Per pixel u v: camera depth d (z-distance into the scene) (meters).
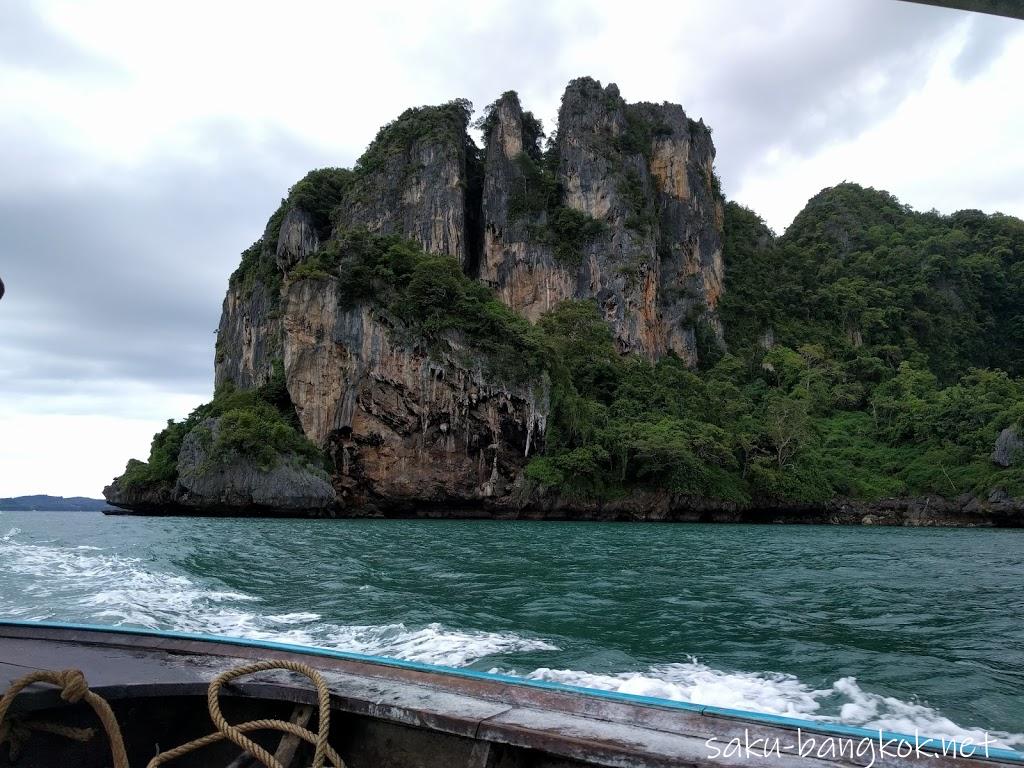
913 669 8.04
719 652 8.78
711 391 80.50
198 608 11.28
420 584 14.73
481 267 89.38
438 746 3.12
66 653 3.95
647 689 6.90
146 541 26.38
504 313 66.56
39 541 26.12
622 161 94.44
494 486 61.34
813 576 17.78
